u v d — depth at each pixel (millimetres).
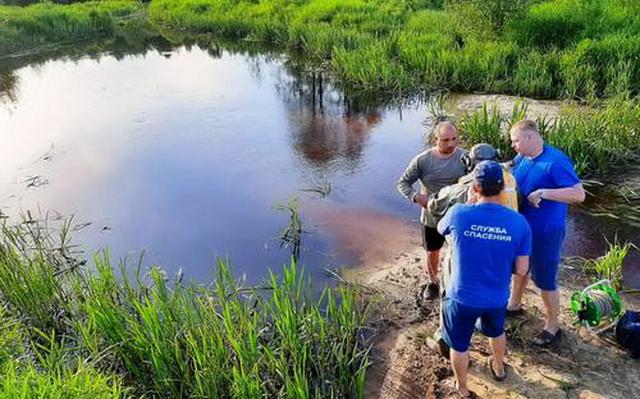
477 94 13078
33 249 6617
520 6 15602
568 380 4422
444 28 17062
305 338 4848
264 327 5121
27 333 5250
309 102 13602
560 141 8625
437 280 5715
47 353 5102
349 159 9883
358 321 5340
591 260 6246
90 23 25516
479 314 3887
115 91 15055
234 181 9125
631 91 11109
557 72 12742
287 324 4590
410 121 11867
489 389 4391
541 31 15086
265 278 6375
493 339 4215
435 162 4922
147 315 4578
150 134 11508
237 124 12039
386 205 8000
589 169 8508
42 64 19312
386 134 11141
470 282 3812
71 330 5422
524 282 4953
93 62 19406
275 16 22953
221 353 4434
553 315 4719
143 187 8977
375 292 5875
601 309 4707
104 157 10289
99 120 12516
